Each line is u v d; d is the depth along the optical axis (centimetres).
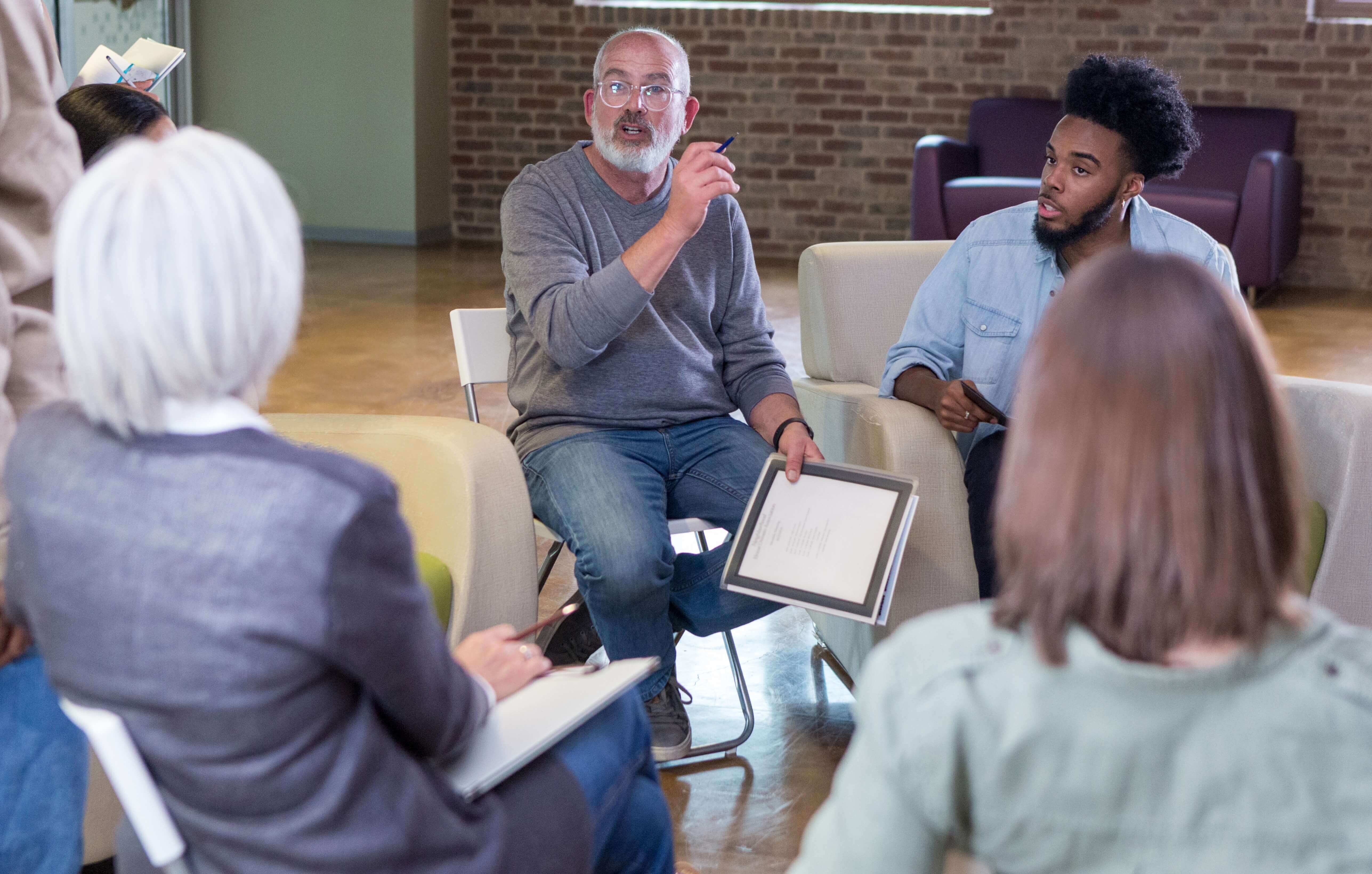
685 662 261
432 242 855
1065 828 79
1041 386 81
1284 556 78
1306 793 76
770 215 830
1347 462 215
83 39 693
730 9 806
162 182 94
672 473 229
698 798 207
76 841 136
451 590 190
